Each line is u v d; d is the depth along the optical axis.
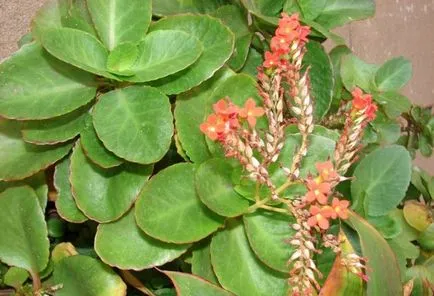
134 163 0.34
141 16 0.35
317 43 0.39
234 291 0.33
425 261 0.40
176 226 0.32
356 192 0.38
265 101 0.32
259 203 0.33
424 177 0.45
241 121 0.31
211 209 0.32
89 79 0.35
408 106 0.45
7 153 0.35
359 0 0.43
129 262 0.33
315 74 0.40
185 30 0.36
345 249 0.33
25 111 0.33
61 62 0.34
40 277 0.36
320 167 0.30
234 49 0.39
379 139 0.45
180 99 0.35
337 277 0.31
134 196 0.33
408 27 0.92
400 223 0.42
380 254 0.33
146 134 0.32
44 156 0.35
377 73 0.45
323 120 0.42
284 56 0.32
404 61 0.45
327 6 0.43
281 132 0.31
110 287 0.34
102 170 0.34
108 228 0.33
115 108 0.33
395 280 0.33
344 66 0.44
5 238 0.35
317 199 0.29
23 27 0.51
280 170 0.34
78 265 0.34
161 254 0.33
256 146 0.30
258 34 0.42
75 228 0.40
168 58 0.34
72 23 0.35
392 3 0.89
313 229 0.34
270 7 0.41
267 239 0.33
